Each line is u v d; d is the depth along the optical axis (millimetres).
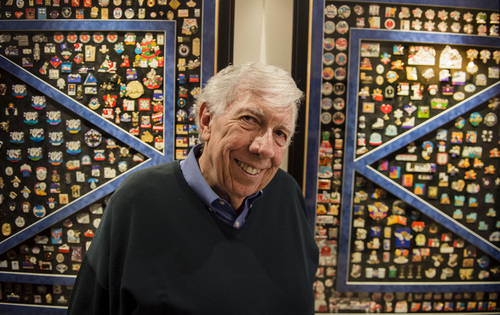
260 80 617
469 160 1321
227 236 717
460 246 1351
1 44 1266
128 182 736
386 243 1337
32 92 1278
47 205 1308
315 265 919
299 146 1291
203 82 1262
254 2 1290
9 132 1292
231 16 1250
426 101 1290
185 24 1252
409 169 1312
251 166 655
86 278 716
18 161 1302
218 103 650
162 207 696
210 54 1253
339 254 1330
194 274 662
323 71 1277
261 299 708
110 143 1289
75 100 1274
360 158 1297
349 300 1358
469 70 1288
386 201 1326
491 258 1361
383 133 1296
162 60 1264
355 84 1275
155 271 649
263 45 1297
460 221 1333
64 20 1249
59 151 1292
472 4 1263
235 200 728
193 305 636
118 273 682
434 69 1286
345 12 1262
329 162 1305
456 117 1298
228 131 636
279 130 661
